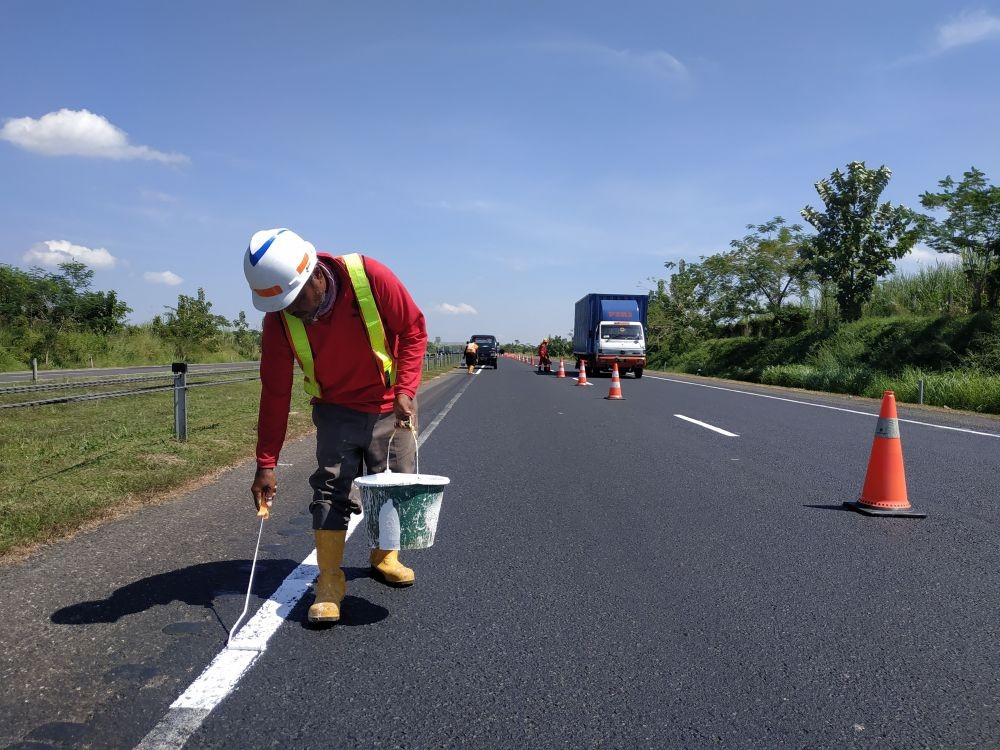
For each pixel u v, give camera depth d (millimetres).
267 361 3383
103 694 2672
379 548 3512
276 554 4449
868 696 2732
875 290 30484
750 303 36531
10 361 31312
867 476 5797
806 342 28844
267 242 3088
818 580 4059
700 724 2527
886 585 3979
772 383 26938
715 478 7012
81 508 5195
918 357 22547
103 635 3197
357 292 3334
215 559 4328
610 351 28453
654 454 8461
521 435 10148
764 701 2693
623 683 2830
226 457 7668
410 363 3596
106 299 41188
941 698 2721
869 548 4672
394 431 3695
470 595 3820
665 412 13445
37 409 13219
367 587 3951
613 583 4008
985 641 3238
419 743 2387
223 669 2900
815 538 4906
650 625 3418
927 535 4980
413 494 3459
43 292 38531
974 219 22047
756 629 3369
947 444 9234
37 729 2418
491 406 14844
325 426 3516
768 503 5949
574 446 9102
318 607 3334
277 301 3088
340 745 2371
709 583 4008
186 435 8719
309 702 2652
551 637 3273
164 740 2373
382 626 3391
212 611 3523
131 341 40031
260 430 3457
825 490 6457
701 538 4906
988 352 20469
